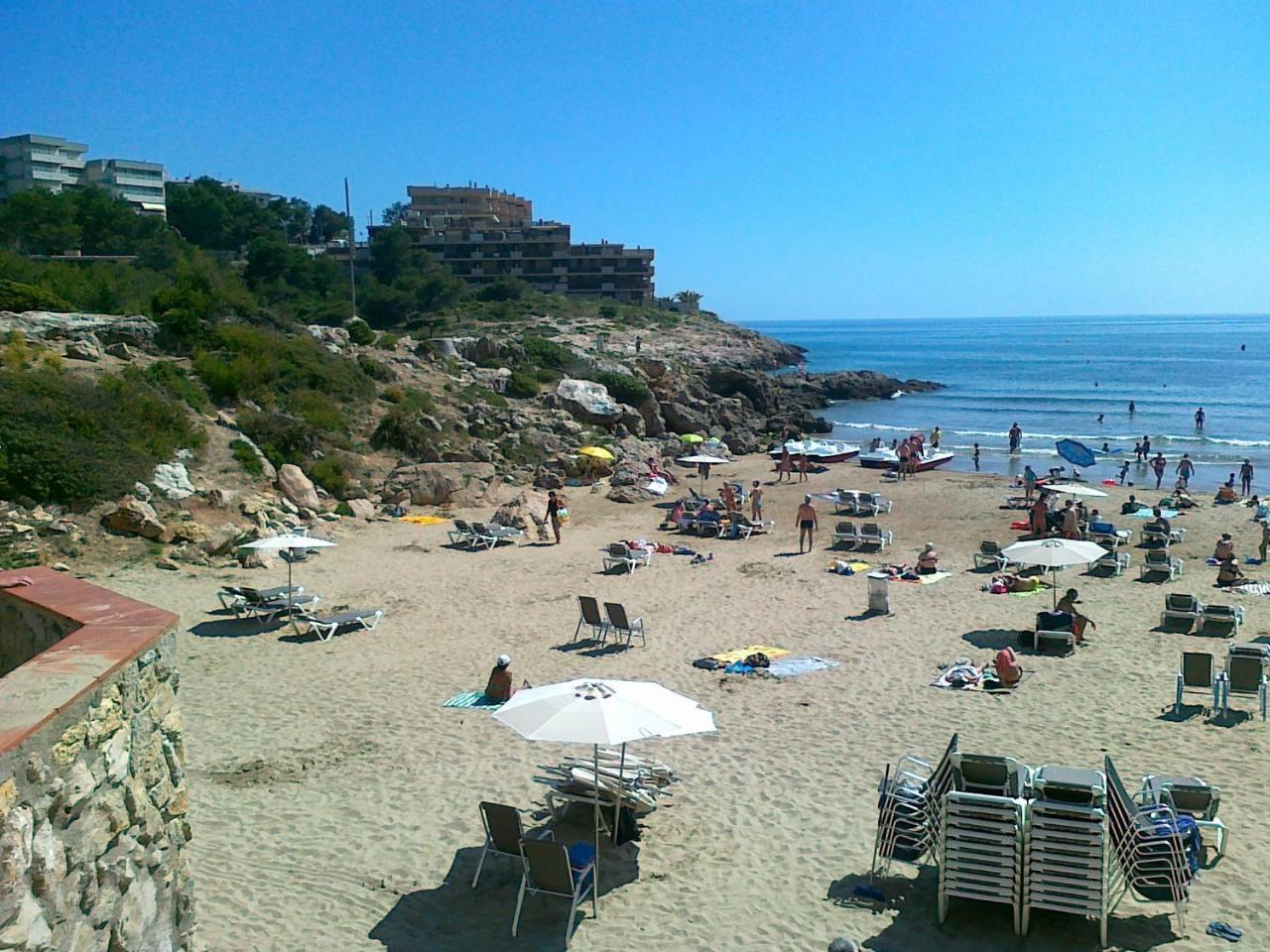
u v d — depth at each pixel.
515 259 129.38
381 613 18.72
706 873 9.52
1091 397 81.75
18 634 7.42
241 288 63.91
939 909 8.60
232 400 33.94
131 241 76.81
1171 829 8.57
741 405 63.16
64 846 4.91
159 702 6.31
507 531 26.56
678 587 21.66
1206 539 26.78
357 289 92.44
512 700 9.87
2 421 23.73
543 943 8.38
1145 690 14.62
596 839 9.72
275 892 9.08
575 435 43.06
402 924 8.62
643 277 129.75
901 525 30.02
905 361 141.38
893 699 14.31
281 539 18.80
